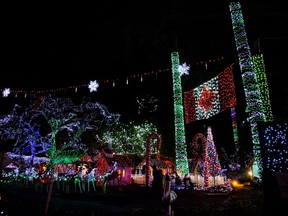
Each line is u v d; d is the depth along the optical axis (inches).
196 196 583.8
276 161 316.8
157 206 472.1
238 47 608.4
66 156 737.0
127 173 979.9
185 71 698.8
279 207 194.9
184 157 780.6
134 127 1530.5
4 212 380.5
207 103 683.4
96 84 667.4
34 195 603.5
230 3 606.9
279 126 324.2
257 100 581.6
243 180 855.1
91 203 502.3
